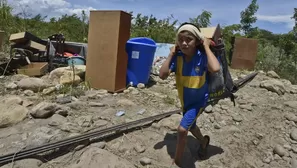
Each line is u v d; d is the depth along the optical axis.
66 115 3.90
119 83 5.38
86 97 4.77
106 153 2.99
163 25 12.97
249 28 13.42
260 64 10.77
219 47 2.98
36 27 12.13
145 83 6.09
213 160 3.47
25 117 3.67
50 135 3.28
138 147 3.34
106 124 3.77
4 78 5.45
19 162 2.77
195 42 2.74
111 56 5.21
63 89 4.84
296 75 9.86
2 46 7.97
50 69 6.20
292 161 3.68
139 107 4.61
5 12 9.91
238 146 3.92
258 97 6.28
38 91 4.82
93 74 5.42
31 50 6.39
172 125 3.92
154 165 3.12
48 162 2.89
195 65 2.84
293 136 4.34
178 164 3.12
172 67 2.98
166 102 4.99
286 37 11.69
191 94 2.92
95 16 5.29
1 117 3.45
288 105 5.82
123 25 5.23
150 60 5.97
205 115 4.72
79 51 7.01
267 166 3.58
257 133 4.34
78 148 3.14
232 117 4.79
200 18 11.67
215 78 3.00
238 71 9.47
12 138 3.18
